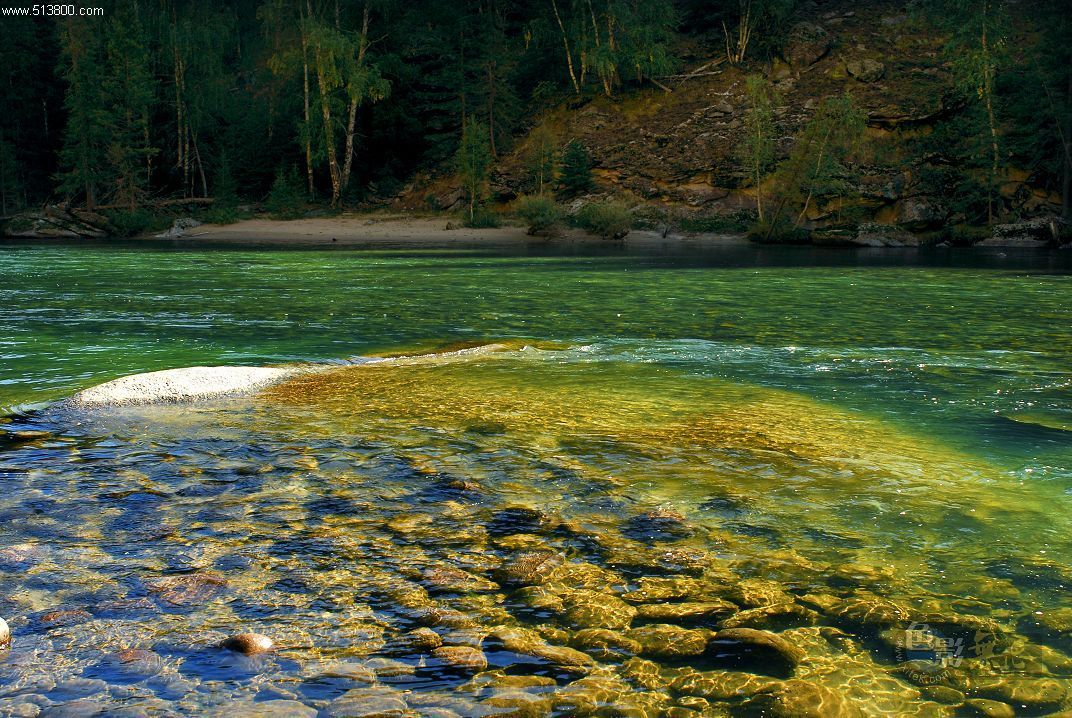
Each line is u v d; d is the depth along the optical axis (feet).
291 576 9.47
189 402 18.97
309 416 17.61
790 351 26.99
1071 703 6.98
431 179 185.26
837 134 136.05
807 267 76.28
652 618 8.48
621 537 10.78
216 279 58.90
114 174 178.60
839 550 10.37
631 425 16.97
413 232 154.92
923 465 14.15
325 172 197.47
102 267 72.28
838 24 184.85
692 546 10.47
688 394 20.15
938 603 8.88
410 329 32.58
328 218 172.24
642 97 182.50
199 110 190.08
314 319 35.70
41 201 200.03
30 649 7.74
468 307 40.91
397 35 197.36
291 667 7.48
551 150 162.50
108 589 9.07
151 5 207.62
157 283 54.90
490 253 103.35
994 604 8.86
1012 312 39.37
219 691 7.06
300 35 185.78
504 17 204.33
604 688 7.16
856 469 13.91
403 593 9.05
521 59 203.51
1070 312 39.32
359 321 35.06
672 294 48.34
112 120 170.30
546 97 194.90
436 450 14.94
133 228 161.27
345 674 7.36
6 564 9.71
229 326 33.19
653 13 184.96
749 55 186.29
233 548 10.30
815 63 176.04
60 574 9.45
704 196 154.71
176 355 25.80
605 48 178.91
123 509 11.71
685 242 137.80
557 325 33.96
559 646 7.90
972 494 12.62
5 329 31.60
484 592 9.11
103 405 18.30
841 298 46.39
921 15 176.76
